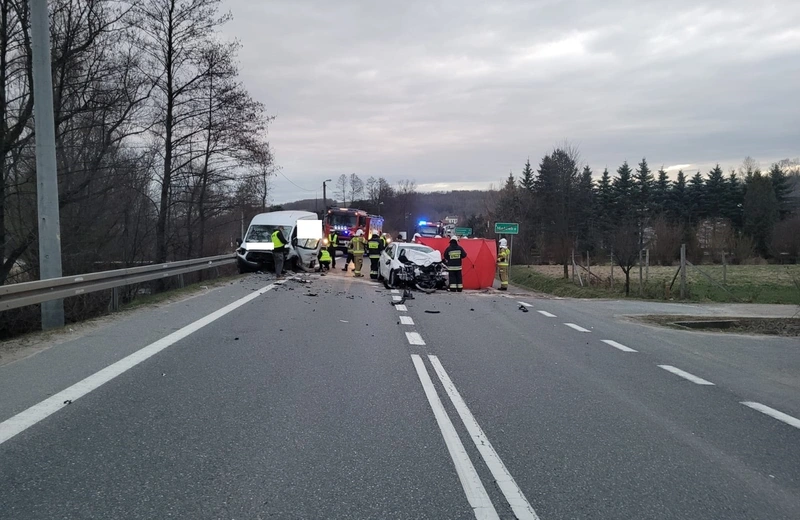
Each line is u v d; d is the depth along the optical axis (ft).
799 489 15.30
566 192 150.30
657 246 163.73
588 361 31.04
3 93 62.23
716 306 59.11
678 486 15.28
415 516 13.24
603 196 245.24
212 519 12.89
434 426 19.42
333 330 37.42
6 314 55.72
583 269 113.50
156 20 85.51
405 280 67.97
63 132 68.54
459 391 23.84
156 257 93.50
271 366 26.91
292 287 64.13
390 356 30.12
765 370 30.42
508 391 24.18
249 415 19.90
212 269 112.47
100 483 14.49
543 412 21.43
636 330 43.68
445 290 71.67
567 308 56.65
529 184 283.38
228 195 106.52
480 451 17.31
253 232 84.48
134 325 36.50
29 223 66.44
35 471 15.11
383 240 84.74
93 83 70.54
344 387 23.77
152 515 12.98
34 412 19.57
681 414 21.80
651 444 18.42
